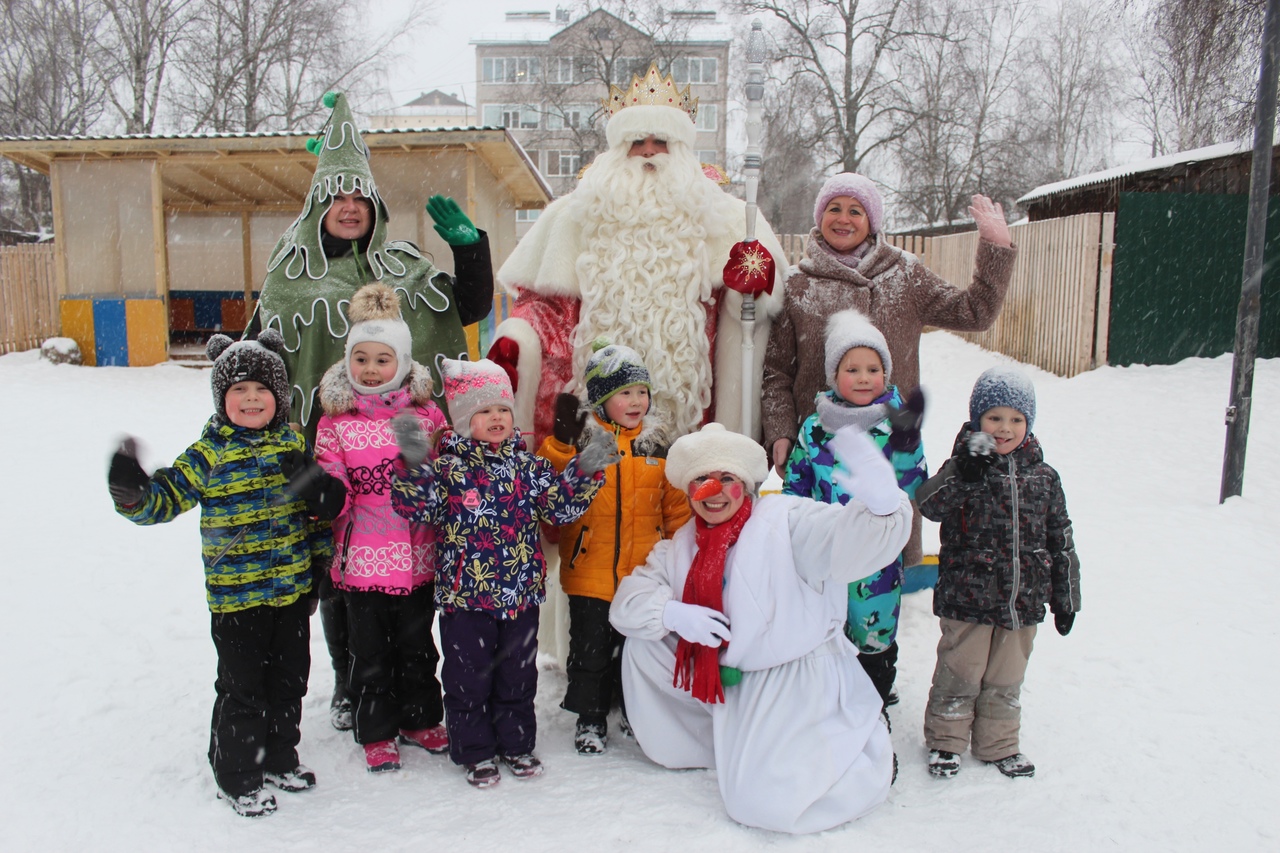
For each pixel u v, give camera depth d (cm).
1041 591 286
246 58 2395
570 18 2898
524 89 3738
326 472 274
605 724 315
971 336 1291
